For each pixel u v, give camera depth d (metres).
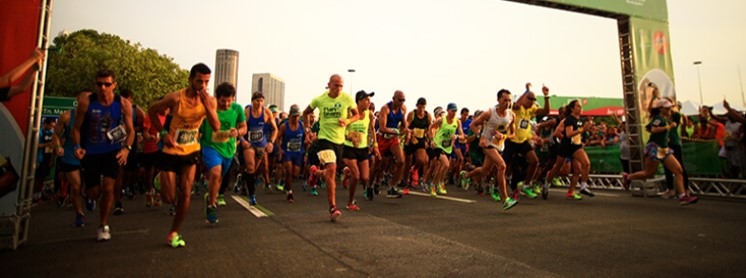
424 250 3.52
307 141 9.38
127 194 8.89
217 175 4.93
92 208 6.80
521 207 6.43
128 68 31.12
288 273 2.85
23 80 3.65
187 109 3.87
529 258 3.25
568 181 11.72
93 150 4.19
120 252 3.55
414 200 7.53
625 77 10.01
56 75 29.08
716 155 8.74
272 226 4.77
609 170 11.18
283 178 10.12
